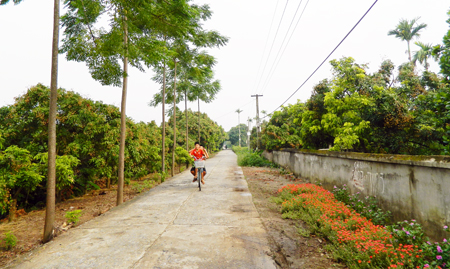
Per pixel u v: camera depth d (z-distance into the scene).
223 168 17.28
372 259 3.10
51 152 4.39
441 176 3.43
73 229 4.70
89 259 3.39
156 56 5.43
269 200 6.88
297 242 3.97
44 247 3.86
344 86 12.71
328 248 3.67
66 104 8.44
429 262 3.07
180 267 3.12
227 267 3.13
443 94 4.43
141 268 3.11
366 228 4.04
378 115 11.31
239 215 5.44
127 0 4.68
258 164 19.78
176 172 17.14
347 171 6.67
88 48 5.27
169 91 16.52
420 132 10.27
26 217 7.01
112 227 4.75
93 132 8.93
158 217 5.39
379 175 5.05
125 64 7.04
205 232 4.38
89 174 9.66
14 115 7.83
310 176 10.20
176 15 5.23
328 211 4.86
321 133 15.07
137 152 10.38
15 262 3.40
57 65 4.48
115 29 5.09
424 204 3.77
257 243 3.89
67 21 5.59
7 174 5.83
